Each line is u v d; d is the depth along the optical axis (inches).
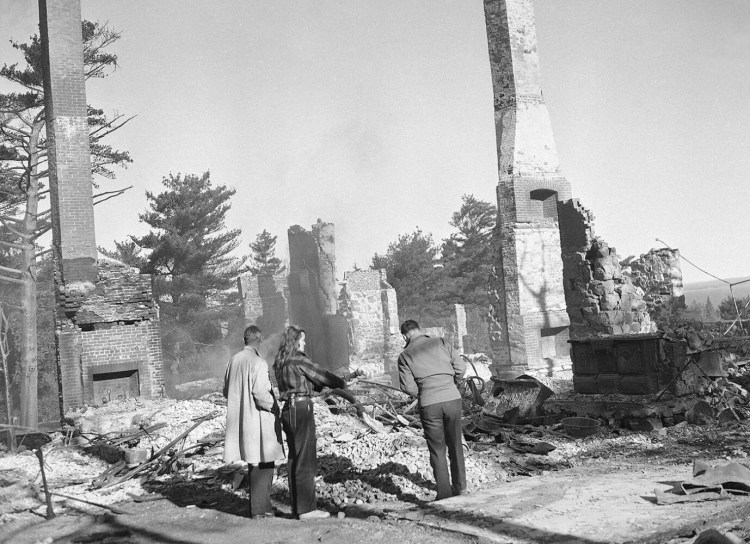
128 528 295.7
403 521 253.3
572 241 888.3
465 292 2770.7
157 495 360.2
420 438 405.7
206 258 2047.2
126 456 416.2
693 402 469.1
